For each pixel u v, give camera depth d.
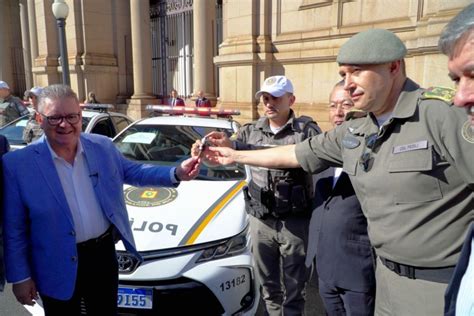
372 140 1.55
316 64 7.56
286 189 2.40
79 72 12.81
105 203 1.94
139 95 12.51
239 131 2.88
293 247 2.46
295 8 7.86
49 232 1.80
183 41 12.15
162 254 2.49
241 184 3.27
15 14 18.12
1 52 17.89
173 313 2.42
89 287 1.98
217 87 10.50
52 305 1.93
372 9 6.71
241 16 8.42
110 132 5.64
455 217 1.37
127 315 2.43
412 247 1.44
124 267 2.46
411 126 1.43
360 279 1.95
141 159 3.79
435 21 5.48
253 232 2.58
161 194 3.01
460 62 0.98
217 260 2.54
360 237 1.96
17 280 1.80
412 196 1.42
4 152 1.89
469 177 1.29
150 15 13.27
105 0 12.87
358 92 1.51
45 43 13.27
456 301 1.12
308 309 3.13
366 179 1.55
